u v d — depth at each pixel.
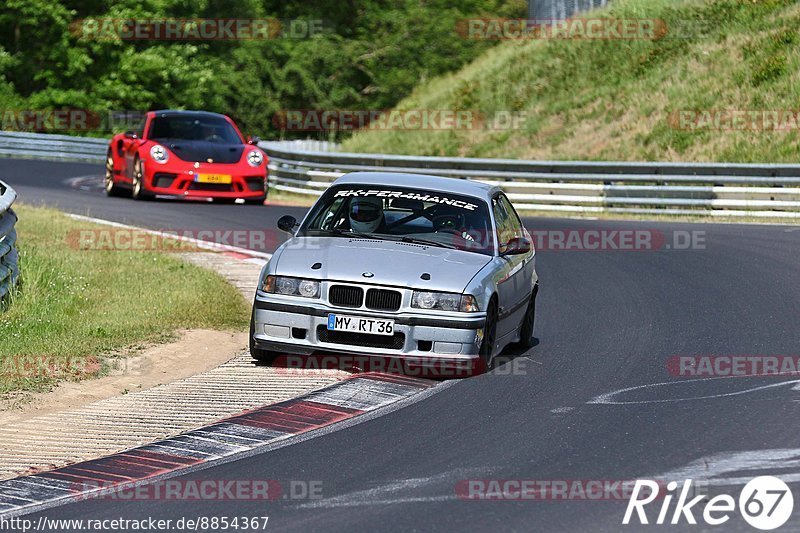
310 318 31.58
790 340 37.06
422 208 35.28
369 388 30.52
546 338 38.38
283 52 178.88
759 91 101.50
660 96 107.81
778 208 74.19
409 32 188.75
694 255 57.31
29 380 30.78
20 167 105.69
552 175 82.00
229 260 53.31
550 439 25.45
